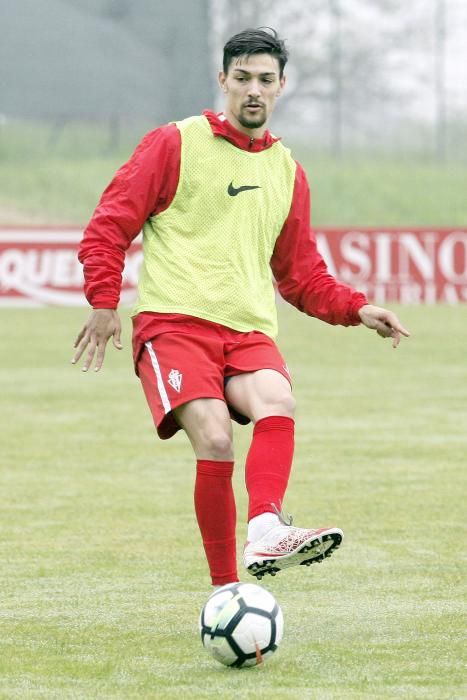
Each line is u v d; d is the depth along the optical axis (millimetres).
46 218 124750
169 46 135250
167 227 16250
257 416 15500
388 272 82562
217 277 16062
